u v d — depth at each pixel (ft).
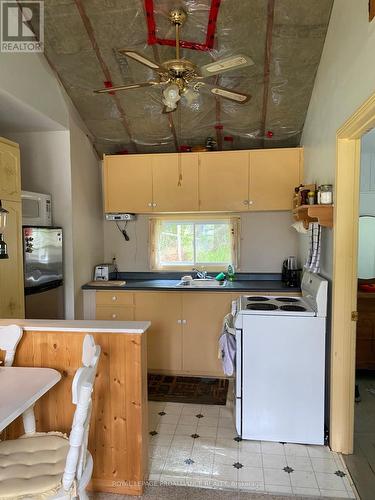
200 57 9.27
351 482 6.71
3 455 5.04
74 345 6.40
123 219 13.03
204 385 11.07
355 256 7.38
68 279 11.37
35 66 9.18
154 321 11.78
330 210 7.70
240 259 13.25
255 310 8.09
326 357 8.12
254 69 9.48
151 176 12.44
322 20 8.15
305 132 11.18
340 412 7.60
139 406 6.45
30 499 4.40
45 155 11.22
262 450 7.73
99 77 10.10
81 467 4.59
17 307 8.61
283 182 11.75
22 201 9.74
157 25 8.43
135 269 13.87
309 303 8.63
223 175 12.06
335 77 7.61
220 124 11.68
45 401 6.51
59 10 8.26
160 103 10.89
